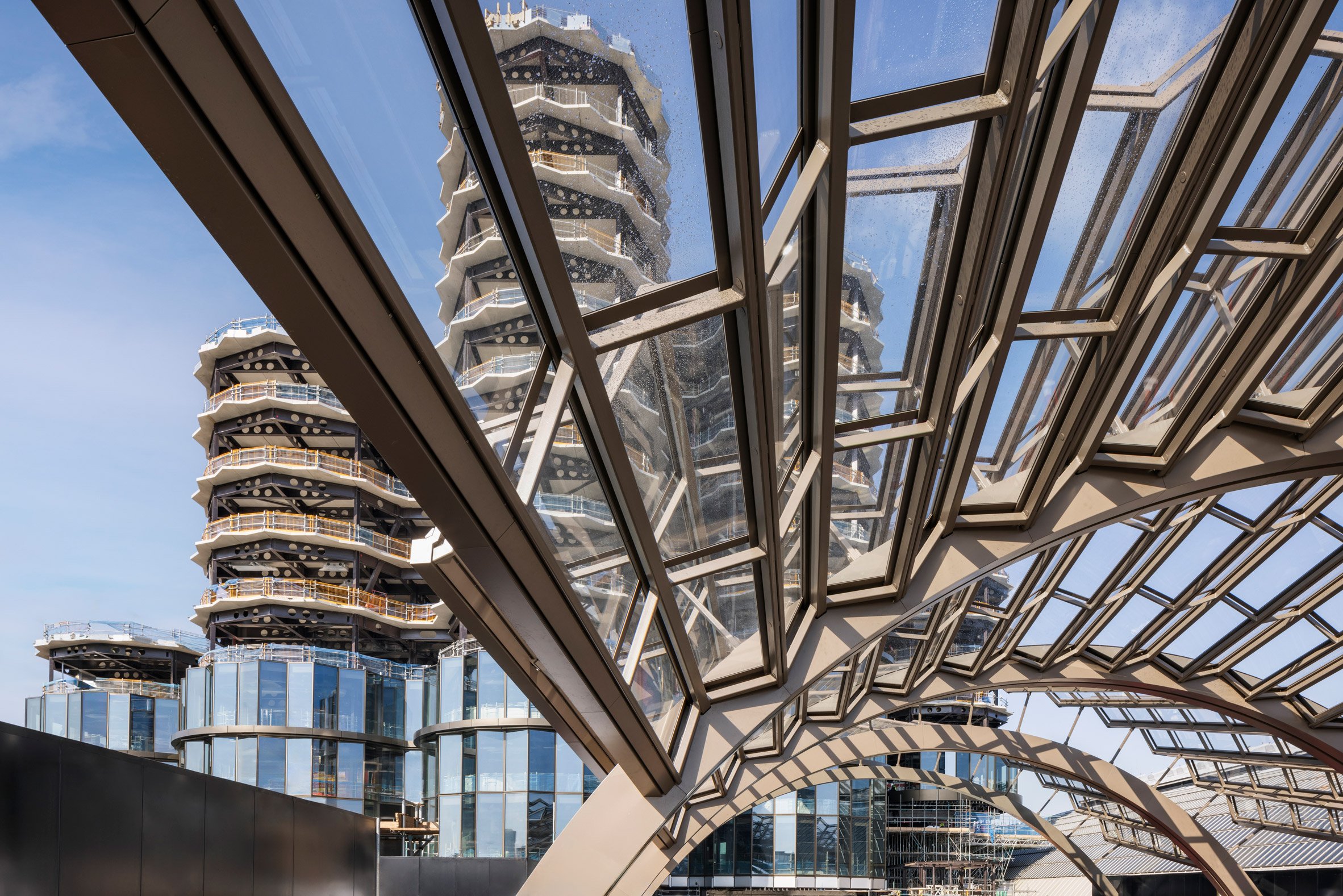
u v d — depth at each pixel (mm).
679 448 9469
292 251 4367
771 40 5898
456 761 38844
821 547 13102
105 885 12062
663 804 15656
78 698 60375
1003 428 13297
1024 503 15180
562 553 9305
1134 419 14344
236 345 65562
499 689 38688
